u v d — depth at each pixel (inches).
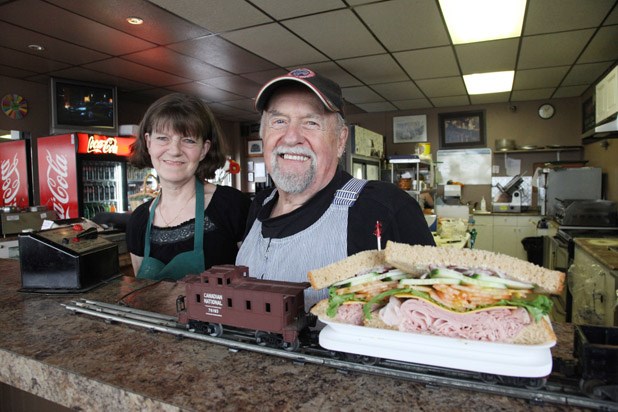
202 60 177.3
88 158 188.4
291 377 31.6
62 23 135.4
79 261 57.9
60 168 189.6
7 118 199.3
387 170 241.8
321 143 49.4
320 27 142.9
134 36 148.1
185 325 40.9
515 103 282.4
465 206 235.9
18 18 130.9
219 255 73.8
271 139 50.6
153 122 69.6
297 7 126.6
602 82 158.1
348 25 141.4
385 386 29.9
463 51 170.6
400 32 148.5
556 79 218.4
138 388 30.2
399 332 30.8
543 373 27.0
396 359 30.3
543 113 276.1
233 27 141.2
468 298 29.7
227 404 27.9
